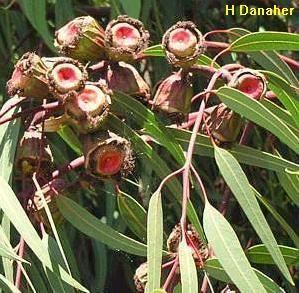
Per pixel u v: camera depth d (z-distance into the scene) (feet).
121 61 2.79
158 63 3.87
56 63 2.60
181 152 2.88
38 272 2.99
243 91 2.76
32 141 2.75
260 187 4.10
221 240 2.52
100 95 2.61
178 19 4.05
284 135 2.77
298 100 2.92
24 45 4.19
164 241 3.01
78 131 2.68
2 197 2.59
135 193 3.72
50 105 2.67
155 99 2.83
